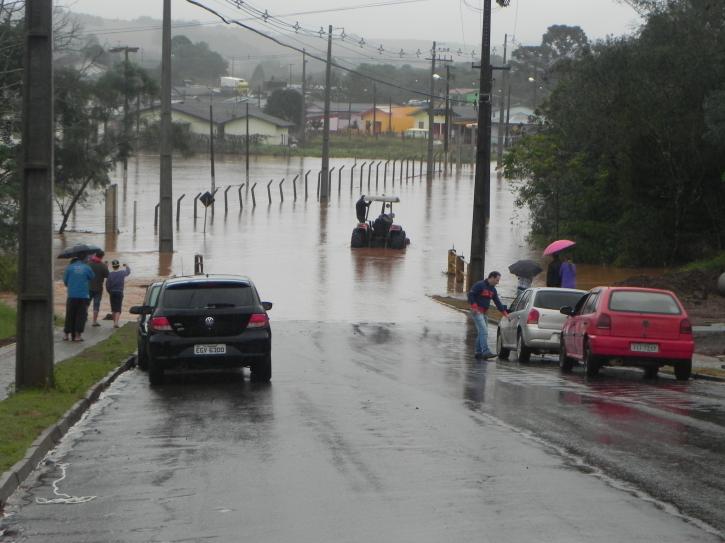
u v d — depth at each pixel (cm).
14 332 3359
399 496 1284
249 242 7531
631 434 1720
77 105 7725
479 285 3275
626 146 6525
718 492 1289
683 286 5009
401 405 2089
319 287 5522
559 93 7725
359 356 3206
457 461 1496
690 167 6400
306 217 9475
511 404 2108
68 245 7112
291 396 2242
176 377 2659
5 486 1306
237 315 2466
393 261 6750
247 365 2472
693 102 6316
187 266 6138
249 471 1446
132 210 9762
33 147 2088
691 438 1680
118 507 1260
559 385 2494
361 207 7475
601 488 1314
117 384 2508
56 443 1694
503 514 1188
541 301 3188
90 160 7850
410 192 12469
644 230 6581
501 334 3412
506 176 7806
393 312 4747
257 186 12700
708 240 6544
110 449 1636
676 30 6431
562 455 1534
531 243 7762
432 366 2970
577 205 7219
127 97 9306
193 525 1169
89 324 3925
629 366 2659
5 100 5309
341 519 1179
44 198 2108
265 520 1182
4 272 5044
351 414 1964
